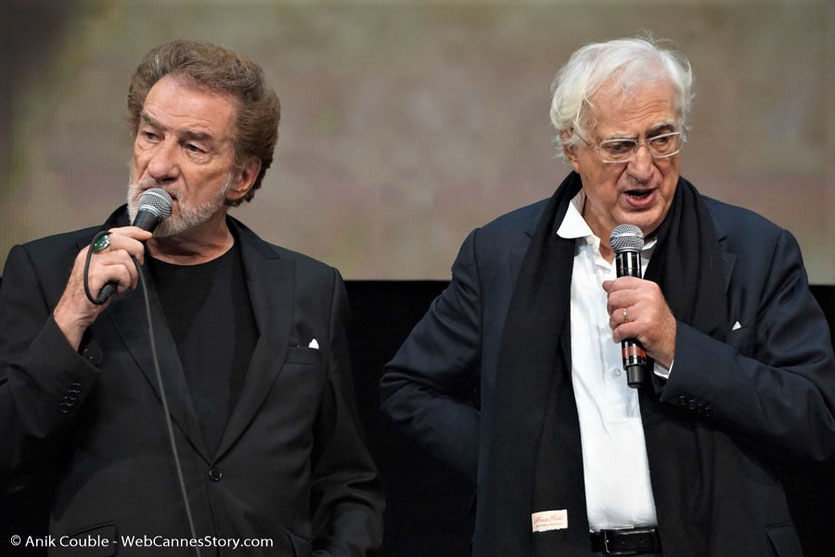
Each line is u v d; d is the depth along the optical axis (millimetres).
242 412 8703
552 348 9188
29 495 13609
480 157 13570
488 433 9242
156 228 8734
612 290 8555
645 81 8828
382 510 9719
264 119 9305
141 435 8500
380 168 13617
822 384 8805
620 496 8836
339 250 13570
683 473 8688
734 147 13352
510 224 10031
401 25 13625
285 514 8719
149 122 8852
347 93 13617
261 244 9656
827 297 13352
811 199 13312
